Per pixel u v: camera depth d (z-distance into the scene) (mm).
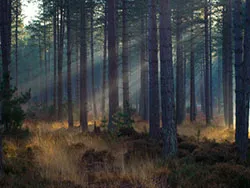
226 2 22734
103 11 30031
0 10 15398
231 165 7789
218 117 39312
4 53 15273
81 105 22312
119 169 8695
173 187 6891
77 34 29125
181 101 27594
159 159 9125
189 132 19531
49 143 11320
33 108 28562
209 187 6594
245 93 9109
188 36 28641
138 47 31281
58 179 7363
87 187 6883
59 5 23672
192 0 23688
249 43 8914
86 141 12430
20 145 11203
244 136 9102
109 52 15617
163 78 9422
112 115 15000
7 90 12133
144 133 13391
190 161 8750
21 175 7586
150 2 12133
